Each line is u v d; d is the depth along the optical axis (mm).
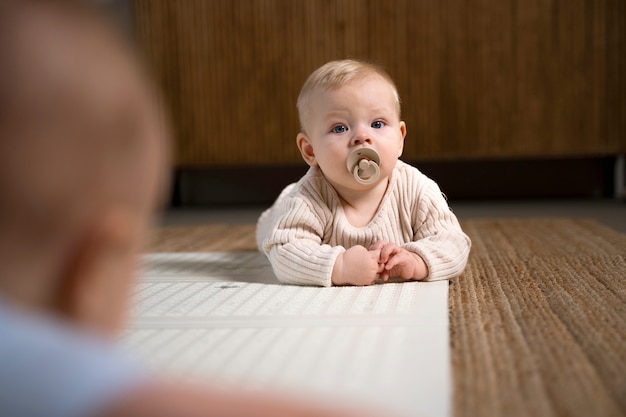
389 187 992
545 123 2354
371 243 971
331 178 960
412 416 451
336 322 707
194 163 2500
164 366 566
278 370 551
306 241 941
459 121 2369
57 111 242
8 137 238
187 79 2471
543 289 886
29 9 251
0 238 238
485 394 507
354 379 525
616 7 2291
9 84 239
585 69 2322
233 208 2543
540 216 2014
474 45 2338
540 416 466
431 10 2336
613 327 693
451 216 995
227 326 705
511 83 2346
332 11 2373
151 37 2469
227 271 1074
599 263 1084
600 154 2355
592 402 490
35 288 243
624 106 2324
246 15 2420
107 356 215
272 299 833
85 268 249
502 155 2373
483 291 879
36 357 208
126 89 261
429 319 710
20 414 197
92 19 264
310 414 208
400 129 998
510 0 2316
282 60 2418
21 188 238
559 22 2312
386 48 2361
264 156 2471
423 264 915
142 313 773
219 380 526
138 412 195
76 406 196
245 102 2459
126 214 258
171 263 1169
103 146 250
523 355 599
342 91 942
